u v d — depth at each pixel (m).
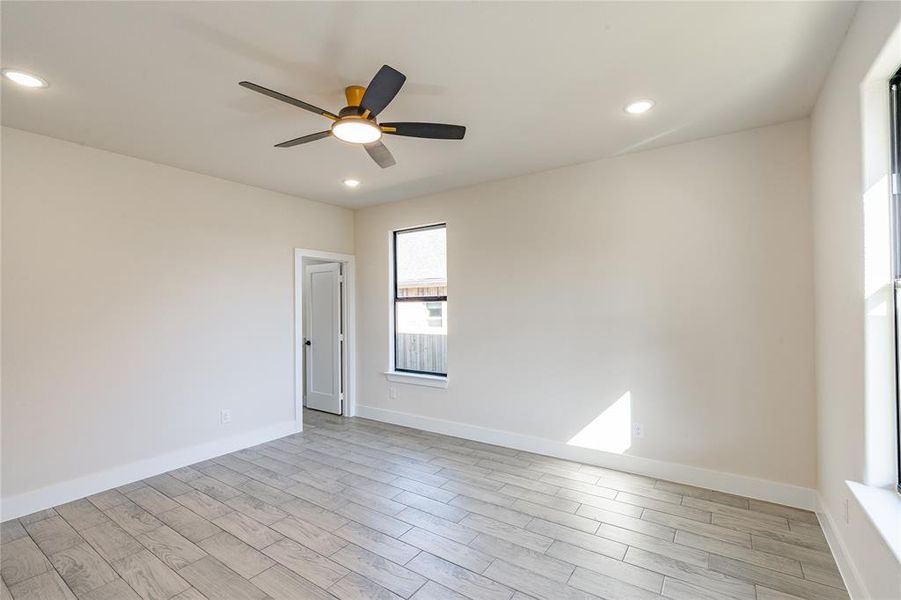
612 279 3.55
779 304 2.91
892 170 1.75
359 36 1.95
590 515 2.78
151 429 3.53
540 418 3.94
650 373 3.38
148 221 3.54
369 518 2.77
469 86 2.40
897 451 1.76
